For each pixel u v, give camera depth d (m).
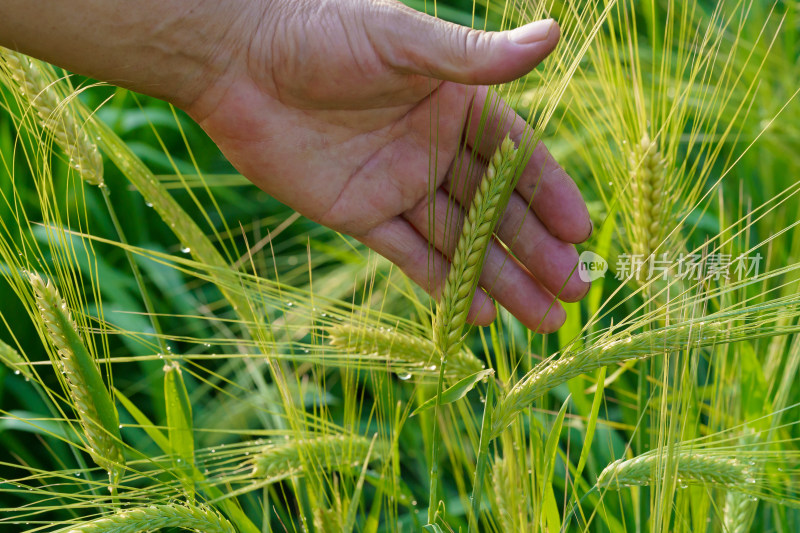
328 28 0.64
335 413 0.93
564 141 0.95
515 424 0.69
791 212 0.95
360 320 0.70
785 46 1.13
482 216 0.62
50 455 0.85
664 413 0.64
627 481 0.66
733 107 1.00
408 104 0.67
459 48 0.62
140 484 0.84
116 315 0.94
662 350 0.64
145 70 0.66
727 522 0.72
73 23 0.63
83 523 0.62
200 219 1.13
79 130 0.70
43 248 0.99
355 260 0.91
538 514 0.68
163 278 1.00
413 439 0.85
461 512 0.84
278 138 0.68
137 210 1.06
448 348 0.64
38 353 0.94
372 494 0.86
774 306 0.63
